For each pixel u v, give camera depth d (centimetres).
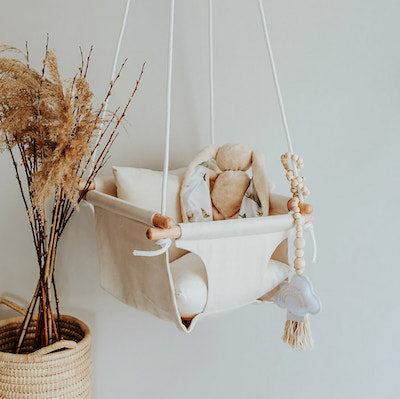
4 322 155
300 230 136
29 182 137
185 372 190
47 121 126
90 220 175
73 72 169
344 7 190
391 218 199
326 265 196
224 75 183
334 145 193
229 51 182
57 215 140
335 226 196
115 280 146
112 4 170
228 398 195
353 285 199
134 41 173
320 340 199
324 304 198
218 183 157
